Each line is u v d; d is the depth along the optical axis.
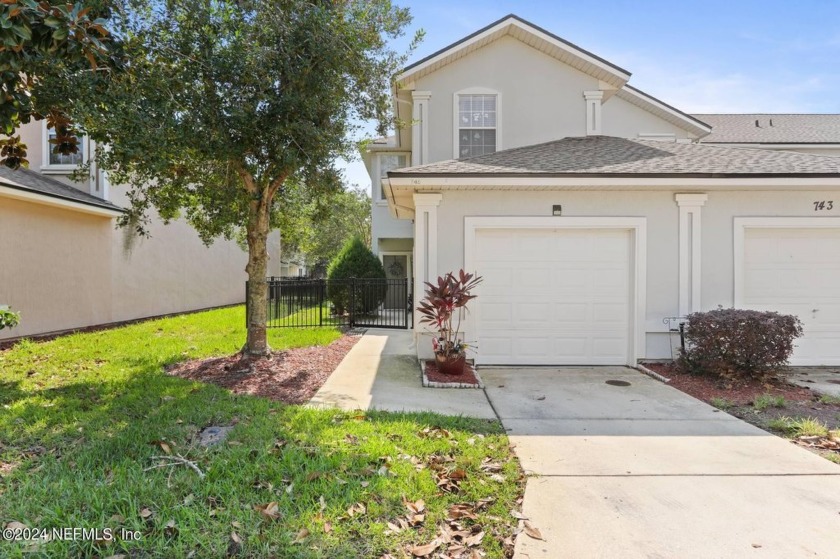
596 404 5.65
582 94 11.30
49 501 2.93
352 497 3.07
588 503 3.21
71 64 4.71
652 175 7.39
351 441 4.08
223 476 3.30
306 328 11.99
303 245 15.17
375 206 17.75
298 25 5.84
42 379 6.24
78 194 11.45
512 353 7.90
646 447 4.25
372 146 16.92
